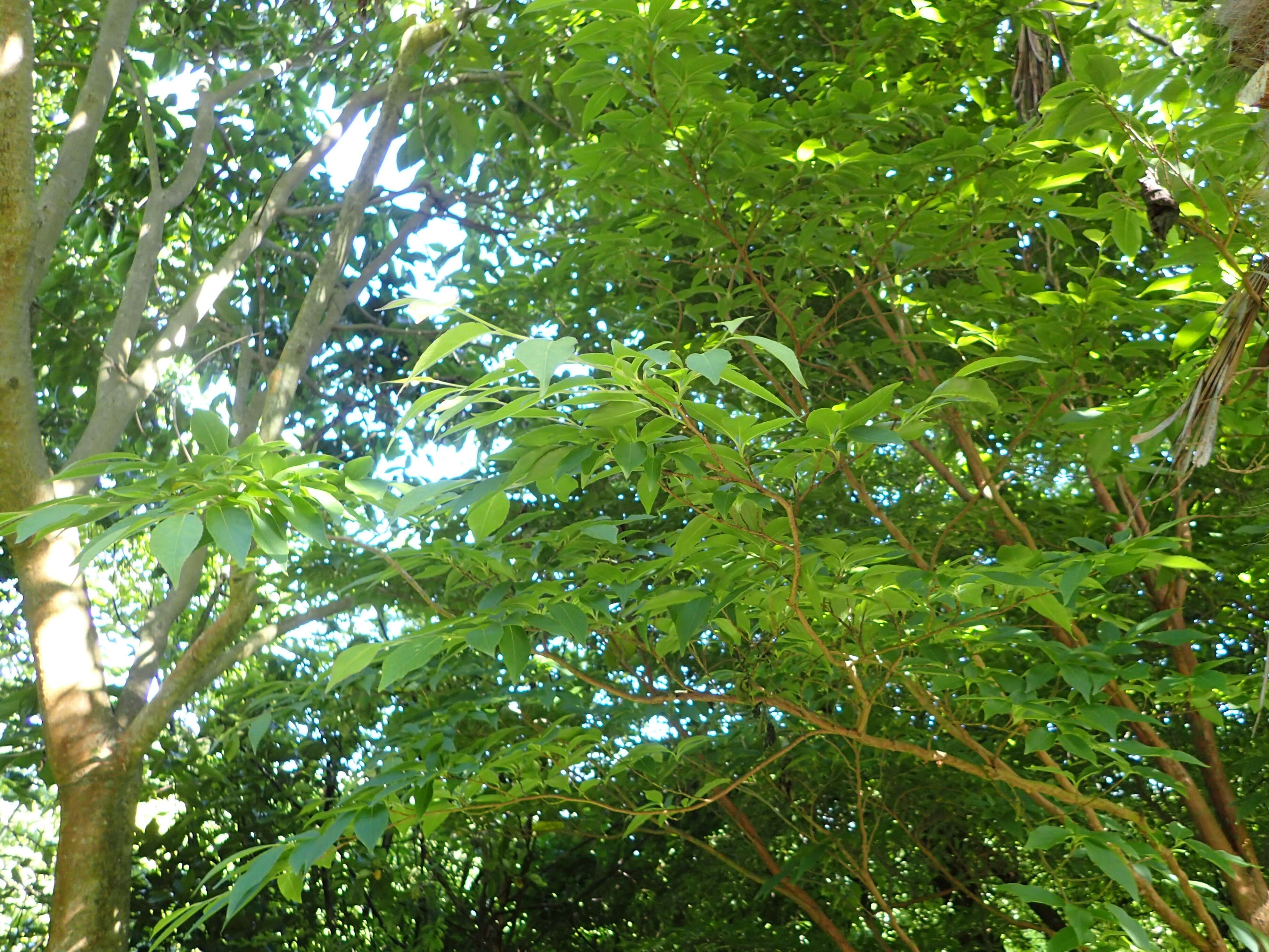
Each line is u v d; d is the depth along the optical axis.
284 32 8.14
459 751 3.27
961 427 4.16
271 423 6.42
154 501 1.96
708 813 6.21
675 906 6.91
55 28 8.02
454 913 8.43
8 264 5.83
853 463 4.18
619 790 4.07
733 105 3.50
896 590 2.76
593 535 2.34
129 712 6.18
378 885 8.13
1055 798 3.33
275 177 8.55
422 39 6.87
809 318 4.31
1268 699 3.38
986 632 3.07
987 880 5.36
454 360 8.05
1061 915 5.30
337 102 8.45
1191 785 3.66
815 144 3.66
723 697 3.13
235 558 1.80
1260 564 4.34
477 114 7.57
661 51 3.38
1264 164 2.66
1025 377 4.18
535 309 6.23
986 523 4.37
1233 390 3.21
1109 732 2.71
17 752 6.89
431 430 7.71
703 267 4.29
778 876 4.22
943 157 3.57
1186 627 4.59
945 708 3.38
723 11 5.05
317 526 1.95
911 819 5.04
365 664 2.41
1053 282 4.68
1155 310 3.57
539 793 3.11
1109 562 2.64
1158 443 3.33
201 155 7.22
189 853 8.00
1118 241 3.42
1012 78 4.80
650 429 1.99
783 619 2.97
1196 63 3.08
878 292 4.75
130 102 7.94
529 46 5.59
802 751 4.68
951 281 4.48
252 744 3.86
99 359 7.88
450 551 2.74
